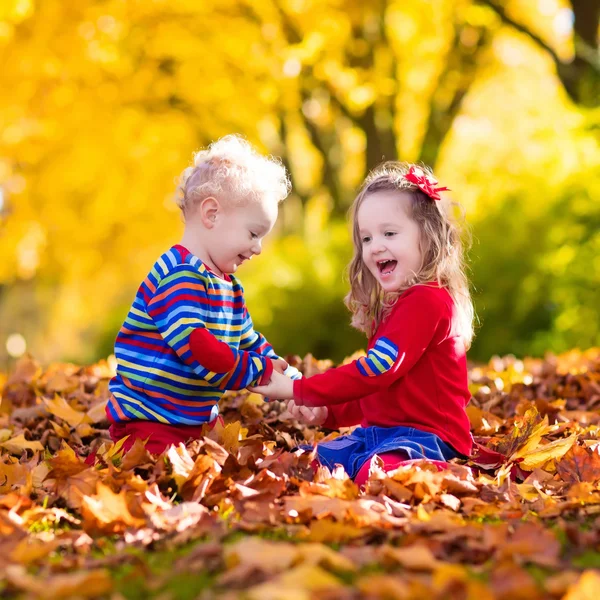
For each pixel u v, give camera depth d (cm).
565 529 282
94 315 3606
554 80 2003
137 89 1941
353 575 247
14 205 2158
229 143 443
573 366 719
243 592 229
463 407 436
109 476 345
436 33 1859
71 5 1731
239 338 444
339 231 1788
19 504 319
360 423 466
